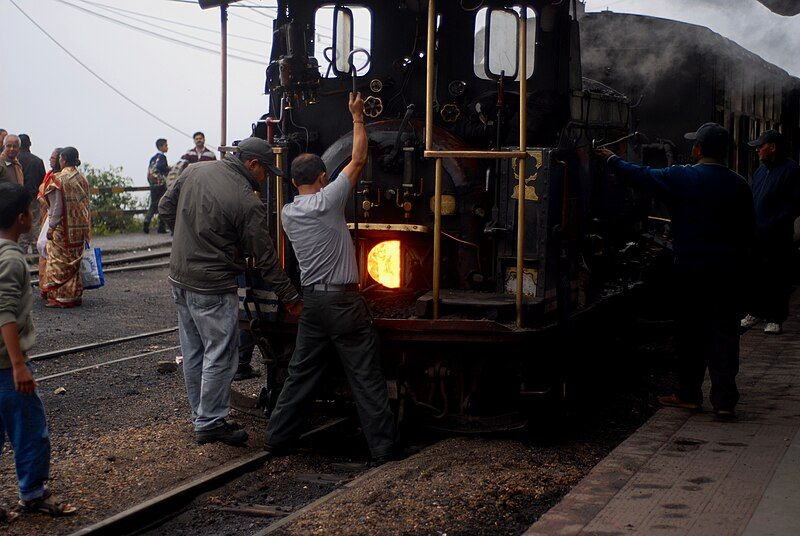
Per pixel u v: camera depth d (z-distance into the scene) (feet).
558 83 22.12
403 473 18.24
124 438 21.17
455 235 21.30
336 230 19.24
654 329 32.19
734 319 21.62
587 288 23.36
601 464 18.01
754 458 18.31
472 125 22.00
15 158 45.93
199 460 19.53
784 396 23.94
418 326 19.71
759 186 31.04
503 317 19.85
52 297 40.52
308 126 24.20
